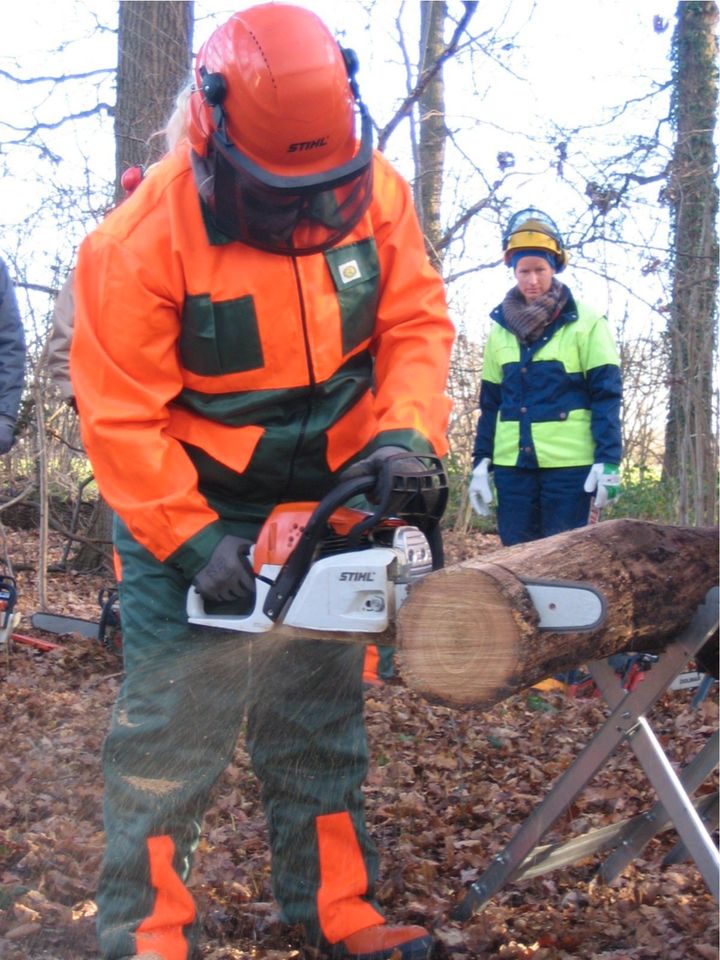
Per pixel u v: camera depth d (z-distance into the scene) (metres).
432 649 2.04
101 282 2.26
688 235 6.68
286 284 2.28
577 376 4.88
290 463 2.42
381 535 2.24
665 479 9.27
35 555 8.21
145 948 2.22
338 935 2.49
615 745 2.36
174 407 2.43
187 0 6.56
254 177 2.11
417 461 2.21
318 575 2.17
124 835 2.31
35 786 3.49
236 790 3.54
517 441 4.98
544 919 2.70
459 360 9.73
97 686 4.63
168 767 2.35
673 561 2.36
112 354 2.27
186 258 2.25
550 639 2.05
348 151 2.23
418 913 2.68
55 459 8.77
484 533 9.98
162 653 2.37
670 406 8.92
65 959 2.51
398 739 4.14
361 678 2.51
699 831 2.25
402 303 2.46
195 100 2.19
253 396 2.35
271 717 2.47
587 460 4.90
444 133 6.62
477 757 4.02
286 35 2.13
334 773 2.50
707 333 6.86
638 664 4.25
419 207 6.90
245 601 2.30
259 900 2.83
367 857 2.55
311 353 2.33
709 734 4.17
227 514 2.46
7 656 5.11
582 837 2.75
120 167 6.60
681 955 2.49
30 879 2.86
